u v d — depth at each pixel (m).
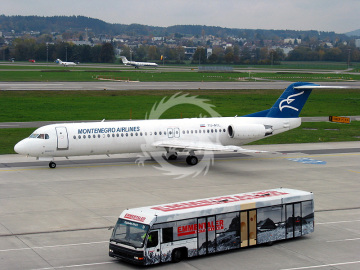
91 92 126.88
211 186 47.38
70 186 46.41
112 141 54.66
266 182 49.44
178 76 195.50
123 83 154.75
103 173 52.28
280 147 70.19
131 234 27.64
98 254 29.55
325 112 108.38
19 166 54.81
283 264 28.45
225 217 29.81
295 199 32.47
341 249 31.14
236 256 29.67
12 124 82.62
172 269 27.48
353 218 38.16
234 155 64.19
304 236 33.72
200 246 29.05
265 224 31.27
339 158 62.69
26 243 31.20
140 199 42.16
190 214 28.59
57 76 179.00
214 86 149.88
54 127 53.03
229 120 61.06
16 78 164.25
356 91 149.50
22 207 39.31
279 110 62.28
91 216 37.22
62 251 29.91
